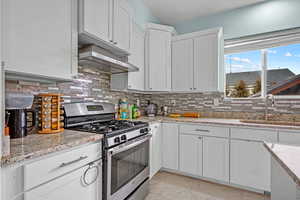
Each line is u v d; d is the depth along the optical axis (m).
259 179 1.84
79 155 1.04
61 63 1.20
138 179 1.65
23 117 1.08
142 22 2.52
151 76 2.56
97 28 1.46
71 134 1.19
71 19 1.29
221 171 2.05
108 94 2.21
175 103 3.03
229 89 2.77
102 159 1.24
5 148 0.72
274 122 2.03
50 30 1.13
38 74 1.05
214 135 2.09
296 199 0.71
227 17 2.65
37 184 0.80
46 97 1.23
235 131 1.97
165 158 2.42
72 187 0.99
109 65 1.74
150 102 3.21
